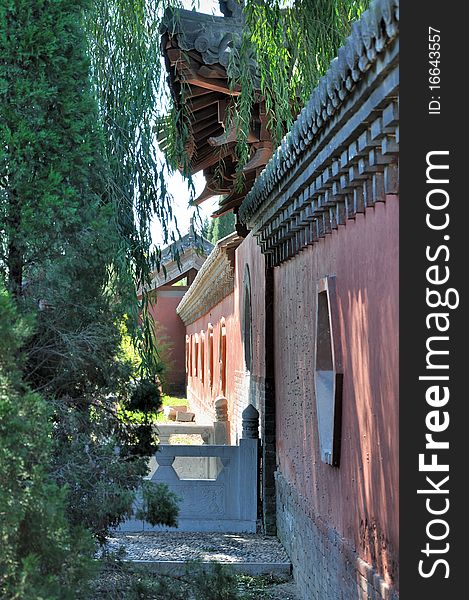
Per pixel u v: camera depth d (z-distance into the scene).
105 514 4.66
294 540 7.41
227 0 7.45
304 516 6.81
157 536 8.73
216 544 8.37
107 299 4.98
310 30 6.89
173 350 31.45
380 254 4.23
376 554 4.33
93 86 6.14
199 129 8.81
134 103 6.46
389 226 4.05
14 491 3.32
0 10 4.52
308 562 6.55
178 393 31.52
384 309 4.14
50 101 4.64
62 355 4.71
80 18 5.00
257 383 10.25
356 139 4.11
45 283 4.63
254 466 9.12
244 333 12.27
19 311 4.52
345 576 5.02
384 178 4.00
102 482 4.67
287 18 6.92
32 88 4.53
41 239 4.56
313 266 6.42
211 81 7.54
